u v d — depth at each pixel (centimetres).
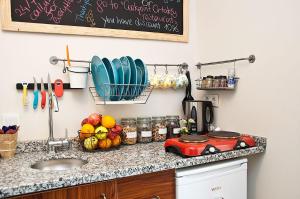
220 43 192
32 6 159
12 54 156
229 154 148
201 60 212
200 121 203
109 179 119
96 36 178
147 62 196
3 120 155
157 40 199
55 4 165
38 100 162
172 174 137
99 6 177
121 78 156
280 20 150
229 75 184
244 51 173
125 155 147
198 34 214
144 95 191
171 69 206
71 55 171
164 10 200
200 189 141
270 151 158
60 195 112
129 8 187
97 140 155
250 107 170
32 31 159
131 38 189
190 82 209
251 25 168
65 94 169
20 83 157
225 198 150
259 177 167
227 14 185
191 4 214
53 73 166
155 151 156
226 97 189
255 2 165
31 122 161
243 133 176
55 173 116
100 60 157
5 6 152
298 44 141
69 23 169
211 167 144
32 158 145
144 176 129
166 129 189
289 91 146
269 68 157
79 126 173
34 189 104
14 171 120
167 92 204
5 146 144
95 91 176
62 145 157
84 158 143
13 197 103
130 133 174
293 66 144
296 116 143
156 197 132
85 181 113
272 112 156
